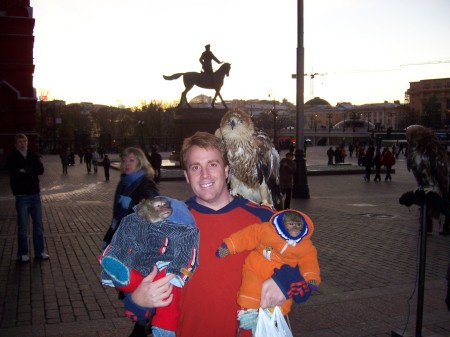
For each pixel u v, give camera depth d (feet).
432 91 467.11
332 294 21.45
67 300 20.67
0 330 17.31
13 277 24.27
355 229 38.37
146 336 14.23
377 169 85.76
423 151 25.94
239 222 9.85
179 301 9.52
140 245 9.12
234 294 9.46
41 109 252.62
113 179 90.79
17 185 27.04
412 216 45.32
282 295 9.12
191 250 9.04
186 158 9.94
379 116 539.29
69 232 36.94
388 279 23.97
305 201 56.95
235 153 15.64
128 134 312.91
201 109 104.17
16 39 104.99
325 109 595.47
